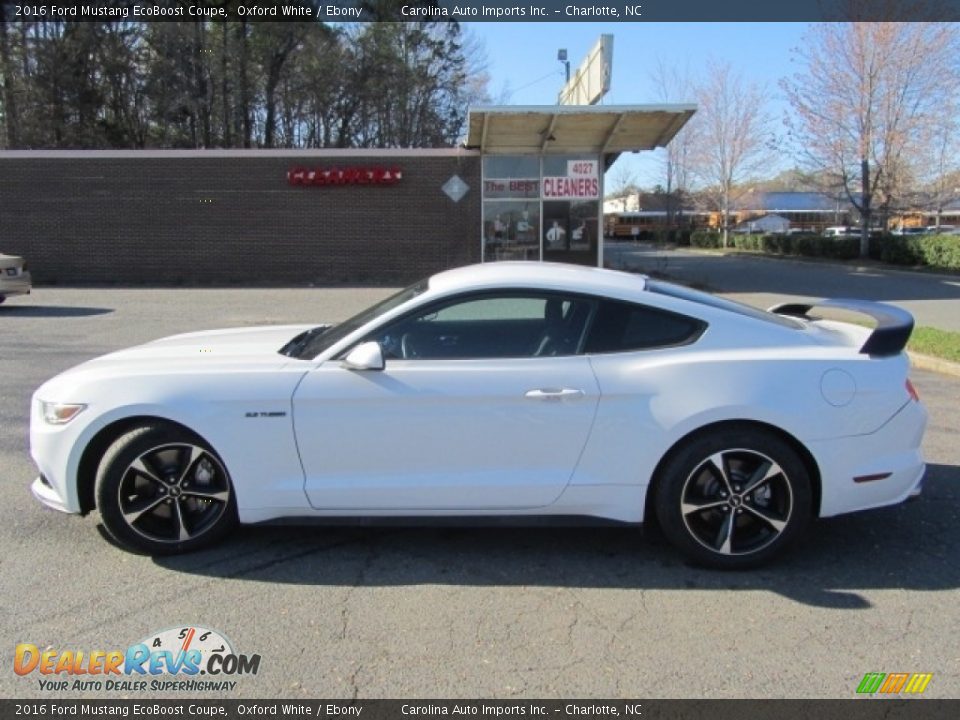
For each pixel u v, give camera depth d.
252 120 39.31
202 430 3.57
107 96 35.91
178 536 3.72
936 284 20.58
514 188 19.66
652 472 3.58
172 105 35.50
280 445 3.58
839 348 3.68
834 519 4.29
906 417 3.61
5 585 3.43
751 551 3.59
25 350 9.58
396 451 3.57
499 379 3.54
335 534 4.07
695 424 3.50
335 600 3.34
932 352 8.97
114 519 3.65
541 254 19.75
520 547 3.92
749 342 3.66
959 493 4.68
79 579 3.50
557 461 3.57
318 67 38.06
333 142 41.06
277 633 3.06
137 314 13.55
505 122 16.86
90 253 19.83
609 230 83.75
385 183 19.75
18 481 4.80
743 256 39.94
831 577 3.57
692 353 3.60
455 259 19.98
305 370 3.61
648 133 17.97
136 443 3.61
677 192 53.88
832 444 3.52
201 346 4.25
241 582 3.50
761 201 65.56
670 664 2.85
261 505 3.63
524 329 3.72
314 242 19.98
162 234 19.86
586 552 3.85
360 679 2.75
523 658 2.89
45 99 33.75
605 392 3.52
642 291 3.77
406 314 3.72
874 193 29.23
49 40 33.56
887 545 3.93
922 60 26.30
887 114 27.36
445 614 3.22
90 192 19.66
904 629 3.10
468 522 3.67
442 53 41.47
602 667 2.83
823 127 28.62
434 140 41.50
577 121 16.81
